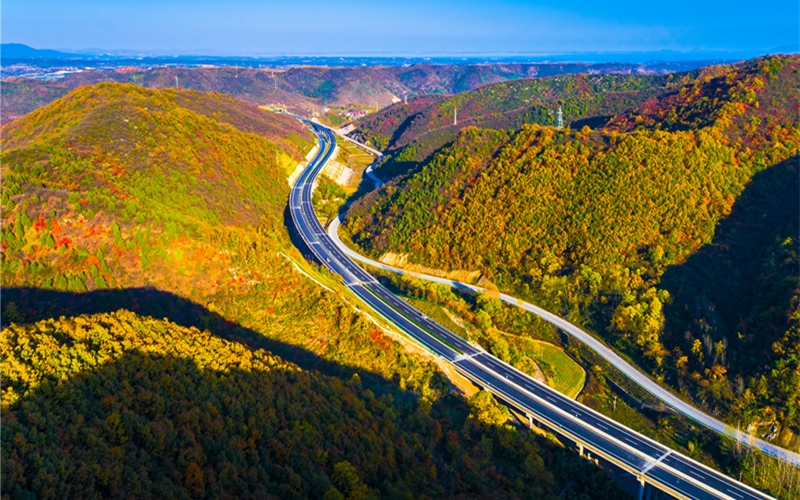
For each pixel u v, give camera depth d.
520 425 108.88
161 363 78.69
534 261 151.25
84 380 68.88
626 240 144.25
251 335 117.00
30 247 116.75
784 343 107.00
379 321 132.88
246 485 64.25
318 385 93.31
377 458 78.19
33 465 53.22
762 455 97.69
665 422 109.12
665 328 126.62
